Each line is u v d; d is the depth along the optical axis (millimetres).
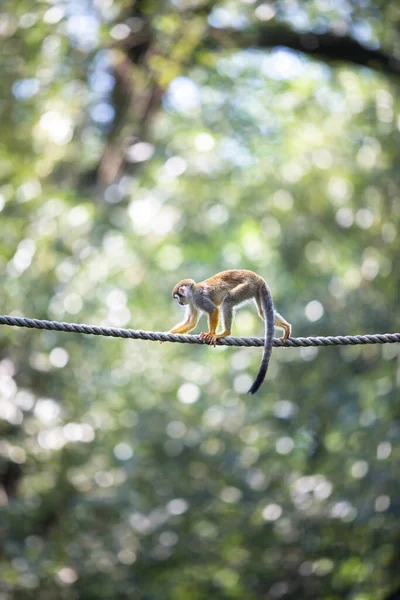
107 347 20672
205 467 22125
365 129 19234
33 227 17078
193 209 22703
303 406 19156
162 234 21250
